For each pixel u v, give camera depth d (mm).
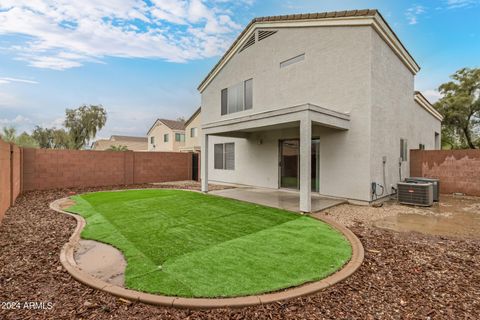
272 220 6273
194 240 4809
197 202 8648
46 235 5176
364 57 8164
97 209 7598
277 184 11586
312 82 9555
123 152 14773
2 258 3996
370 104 8062
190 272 3469
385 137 9078
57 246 4547
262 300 2783
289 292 2943
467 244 4703
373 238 5027
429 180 9164
